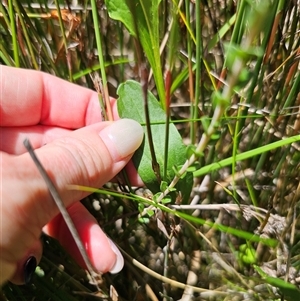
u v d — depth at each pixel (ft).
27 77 0.37
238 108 0.34
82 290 0.37
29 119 0.38
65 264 0.38
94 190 0.29
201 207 0.34
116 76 0.46
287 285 0.29
